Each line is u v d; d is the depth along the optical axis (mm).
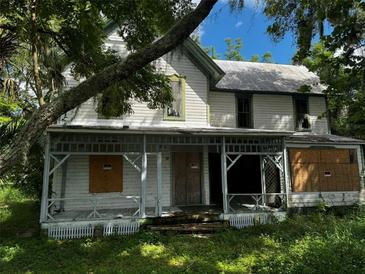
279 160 12828
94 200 10625
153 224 10734
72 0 7234
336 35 6301
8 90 7930
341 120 19344
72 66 10094
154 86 9062
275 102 16375
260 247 8633
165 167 13570
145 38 7586
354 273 5527
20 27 5859
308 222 10914
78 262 7617
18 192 17750
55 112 3484
